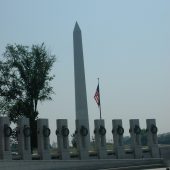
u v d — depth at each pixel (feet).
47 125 162.81
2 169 141.49
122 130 180.55
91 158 171.42
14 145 205.05
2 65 232.94
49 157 160.86
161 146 194.39
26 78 231.09
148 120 191.52
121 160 170.81
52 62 236.63
